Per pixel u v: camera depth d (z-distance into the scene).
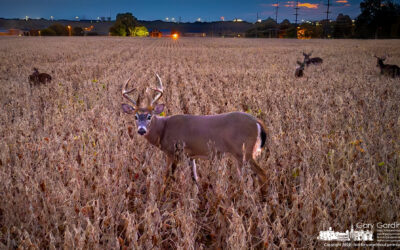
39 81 14.06
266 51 39.81
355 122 7.89
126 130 7.64
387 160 5.70
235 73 17.67
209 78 16.11
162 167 5.93
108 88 13.03
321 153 6.02
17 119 8.65
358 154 5.97
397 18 97.06
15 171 5.24
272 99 10.47
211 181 5.43
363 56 30.25
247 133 5.34
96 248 3.77
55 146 6.52
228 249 3.80
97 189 4.85
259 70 19.12
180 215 4.29
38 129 7.90
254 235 4.19
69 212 4.35
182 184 5.14
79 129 7.47
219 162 5.54
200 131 5.54
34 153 6.28
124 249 3.78
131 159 6.18
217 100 10.70
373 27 100.19
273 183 5.30
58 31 139.25
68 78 16.53
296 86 13.23
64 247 3.67
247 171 5.39
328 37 112.00
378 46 47.72
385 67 16.16
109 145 6.50
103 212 4.36
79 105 10.09
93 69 19.73
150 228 3.89
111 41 73.25
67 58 29.45
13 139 6.85
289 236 4.09
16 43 57.53
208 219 4.82
